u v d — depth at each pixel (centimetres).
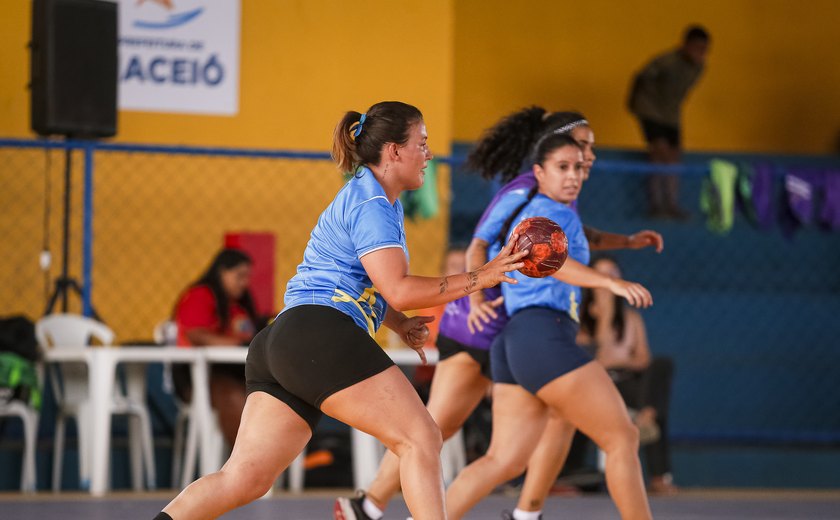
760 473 2092
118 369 1992
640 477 1029
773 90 2831
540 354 1048
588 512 1527
